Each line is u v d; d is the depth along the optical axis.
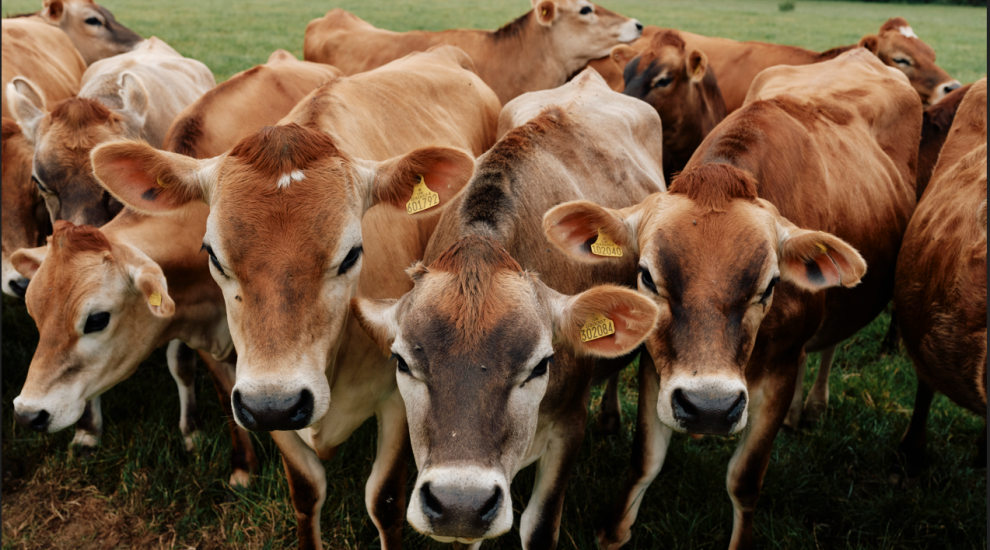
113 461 4.72
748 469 3.72
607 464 4.69
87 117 4.48
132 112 4.94
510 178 3.48
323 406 2.88
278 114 5.05
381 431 3.77
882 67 5.98
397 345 2.65
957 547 4.08
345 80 4.33
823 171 4.07
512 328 2.55
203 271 4.11
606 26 8.48
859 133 4.68
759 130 3.86
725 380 2.89
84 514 4.42
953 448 4.79
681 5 42.16
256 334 2.78
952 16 38.09
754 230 3.05
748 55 8.69
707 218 3.08
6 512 4.42
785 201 3.76
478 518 2.39
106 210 4.52
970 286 3.56
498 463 2.49
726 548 4.11
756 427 3.72
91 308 3.55
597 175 4.15
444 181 3.07
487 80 8.60
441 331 2.54
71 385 3.63
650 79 6.88
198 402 5.25
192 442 4.82
